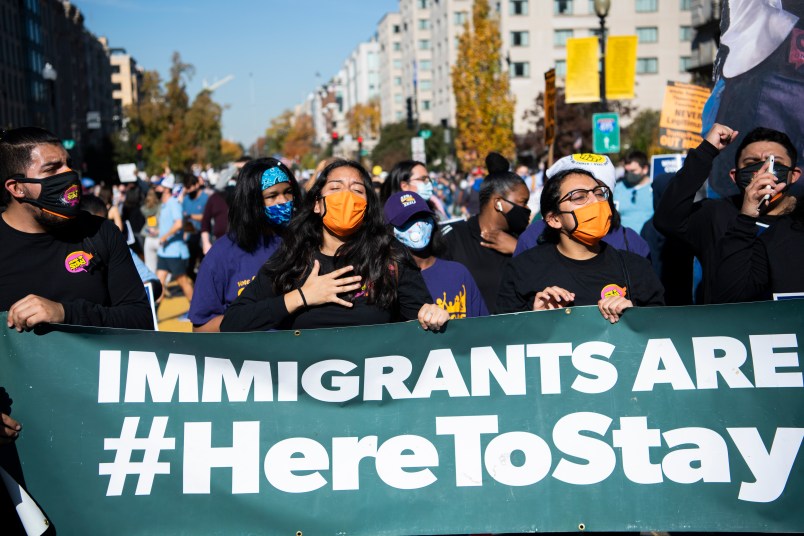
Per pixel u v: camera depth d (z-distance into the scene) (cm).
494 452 365
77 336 359
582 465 363
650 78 7331
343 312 379
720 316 361
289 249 386
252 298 392
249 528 362
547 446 364
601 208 399
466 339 367
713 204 473
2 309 364
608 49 1516
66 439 358
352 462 366
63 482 357
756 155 446
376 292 380
